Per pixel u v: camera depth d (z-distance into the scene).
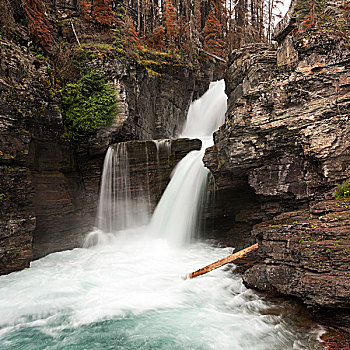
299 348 5.89
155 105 21.83
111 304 8.26
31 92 12.15
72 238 14.16
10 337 6.86
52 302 8.44
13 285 9.62
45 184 13.23
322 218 7.45
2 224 10.42
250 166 10.81
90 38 18.88
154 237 15.02
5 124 10.73
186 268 11.13
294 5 12.14
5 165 10.84
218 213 13.90
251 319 7.11
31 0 14.30
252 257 10.77
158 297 8.63
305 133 9.29
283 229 7.71
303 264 6.76
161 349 6.18
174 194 14.88
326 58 9.27
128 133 16.59
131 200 15.24
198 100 28.03
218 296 8.51
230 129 10.85
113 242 15.07
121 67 16.92
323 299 6.00
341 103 8.89
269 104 10.03
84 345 6.50
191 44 27.05
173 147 15.44
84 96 15.42
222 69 30.61
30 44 13.46
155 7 33.34
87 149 15.32
